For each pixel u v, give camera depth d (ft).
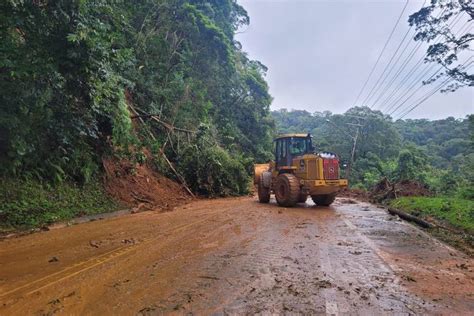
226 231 20.88
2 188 22.79
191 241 17.95
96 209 27.53
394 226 24.25
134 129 42.04
